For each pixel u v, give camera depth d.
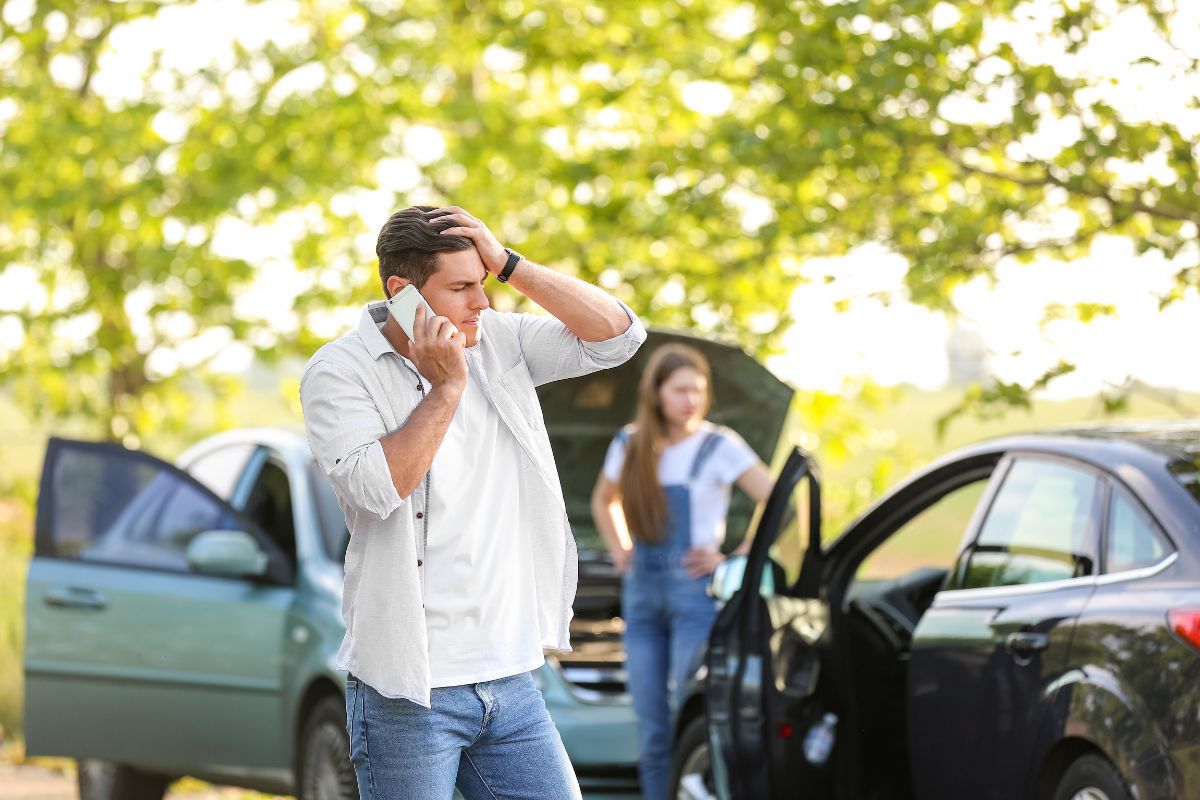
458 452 6.18
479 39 19.34
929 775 9.05
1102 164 13.00
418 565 6.09
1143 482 8.07
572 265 18.14
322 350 6.20
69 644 12.65
